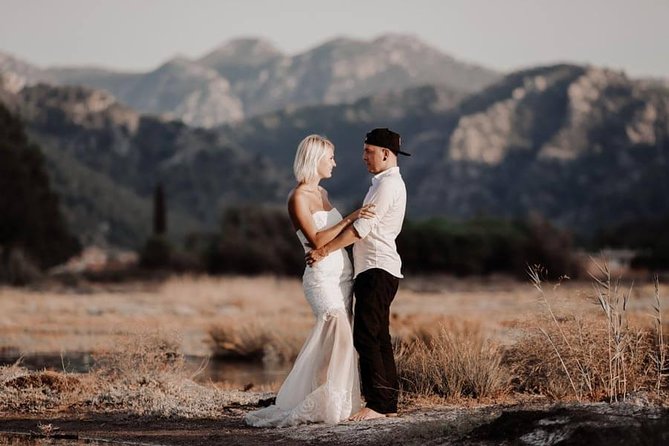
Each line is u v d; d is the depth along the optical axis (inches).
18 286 1770.4
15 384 400.5
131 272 2390.5
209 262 2513.5
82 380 414.6
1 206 2198.6
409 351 416.8
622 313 358.6
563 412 260.8
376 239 317.4
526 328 398.6
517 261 2452.0
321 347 317.7
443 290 1862.7
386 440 276.7
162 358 424.8
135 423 339.6
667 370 365.1
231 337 681.0
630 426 238.7
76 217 6648.6
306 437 292.5
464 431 270.7
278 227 2613.2
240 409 364.5
